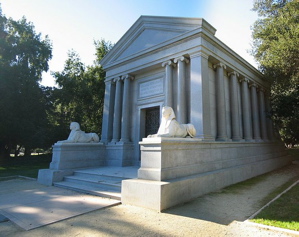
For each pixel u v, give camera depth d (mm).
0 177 13328
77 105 28578
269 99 19859
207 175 8688
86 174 11078
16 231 4898
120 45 17156
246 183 10797
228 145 12078
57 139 27609
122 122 15648
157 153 7262
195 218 5668
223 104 12938
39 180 11750
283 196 7848
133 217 5758
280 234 4633
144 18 15523
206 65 12078
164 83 14250
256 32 19188
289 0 17781
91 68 28969
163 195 6359
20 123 22641
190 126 9656
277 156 19250
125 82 16172
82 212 6164
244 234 4668
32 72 26547
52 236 4605
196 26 12328
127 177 9359
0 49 24234
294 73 14805
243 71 16094
